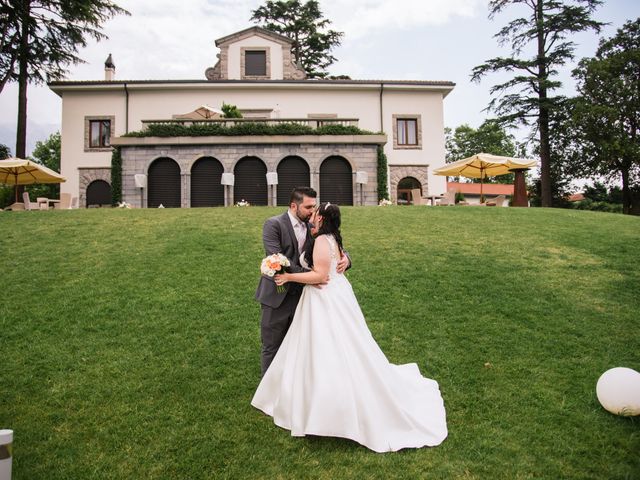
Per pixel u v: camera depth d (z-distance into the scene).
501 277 8.17
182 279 8.12
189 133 24.28
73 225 12.07
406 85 28.84
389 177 29.17
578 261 9.19
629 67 32.91
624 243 10.52
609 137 31.67
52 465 3.58
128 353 5.56
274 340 4.61
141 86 27.80
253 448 3.77
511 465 3.51
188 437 3.94
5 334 6.05
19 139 25.62
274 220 4.68
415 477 3.36
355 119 25.00
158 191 24.33
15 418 4.23
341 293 4.07
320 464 3.54
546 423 4.10
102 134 28.30
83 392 4.69
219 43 31.02
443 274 8.33
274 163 24.44
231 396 4.63
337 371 3.73
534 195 40.69
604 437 3.89
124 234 11.08
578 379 4.89
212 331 6.18
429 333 6.07
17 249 9.88
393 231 11.68
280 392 3.96
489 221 13.21
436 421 4.01
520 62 32.81
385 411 3.82
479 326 6.27
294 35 44.91
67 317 6.59
